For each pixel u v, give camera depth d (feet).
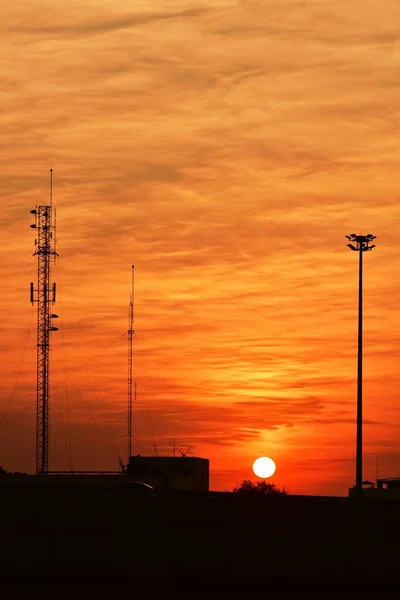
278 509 213.05
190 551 208.33
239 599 208.33
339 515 214.69
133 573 205.16
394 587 211.82
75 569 203.41
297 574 211.00
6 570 201.16
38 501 204.23
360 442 285.84
